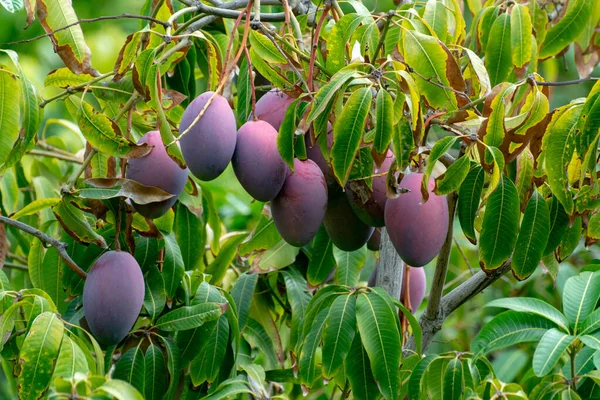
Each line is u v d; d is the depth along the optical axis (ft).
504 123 7.89
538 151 8.16
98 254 8.80
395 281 9.01
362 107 7.66
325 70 8.20
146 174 8.04
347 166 7.69
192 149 7.82
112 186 8.03
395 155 7.75
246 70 8.73
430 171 7.75
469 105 8.04
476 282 8.78
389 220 7.95
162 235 8.61
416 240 7.89
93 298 8.07
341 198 8.22
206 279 9.00
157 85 7.96
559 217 8.34
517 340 8.16
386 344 8.17
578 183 8.38
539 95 7.94
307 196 7.92
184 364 8.59
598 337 7.92
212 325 8.64
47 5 8.64
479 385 8.21
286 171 7.92
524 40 8.95
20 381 7.72
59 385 7.27
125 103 8.66
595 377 7.93
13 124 8.46
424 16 8.74
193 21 8.44
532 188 8.20
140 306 8.19
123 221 8.49
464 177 7.81
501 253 7.98
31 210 8.47
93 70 8.70
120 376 8.43
